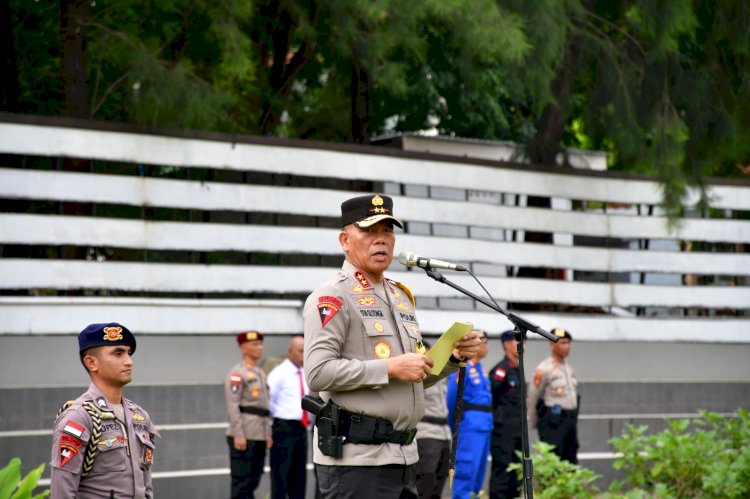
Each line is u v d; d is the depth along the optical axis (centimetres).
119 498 848
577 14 2219
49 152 1767
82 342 872
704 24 2333
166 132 1862
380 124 2656
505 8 2027
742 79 2344
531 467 949
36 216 1762
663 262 2372
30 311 1722
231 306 1894
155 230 1855
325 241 1994
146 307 1816
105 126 1812
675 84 2269
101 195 1812
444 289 2128
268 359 1916
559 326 2247
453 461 865
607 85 2244
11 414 1697
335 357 793
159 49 1844
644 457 1666
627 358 2344
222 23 1812
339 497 804
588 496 1625
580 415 2244
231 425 1702
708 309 2430
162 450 1808
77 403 858
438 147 2402
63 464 830
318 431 816
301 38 2120
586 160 2550
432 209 2128
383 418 801
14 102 2084
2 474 1068
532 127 2700
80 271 1783
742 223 2456
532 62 2041
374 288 830
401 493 814
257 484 1728
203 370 1884
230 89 1942
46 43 2273
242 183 1938
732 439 1783
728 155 2358
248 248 1928
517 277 2222
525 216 2236
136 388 1806
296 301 1948
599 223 2322
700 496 1599
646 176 2378
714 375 2441
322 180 2028
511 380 1872
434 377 845
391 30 1912
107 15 1914
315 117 2550
